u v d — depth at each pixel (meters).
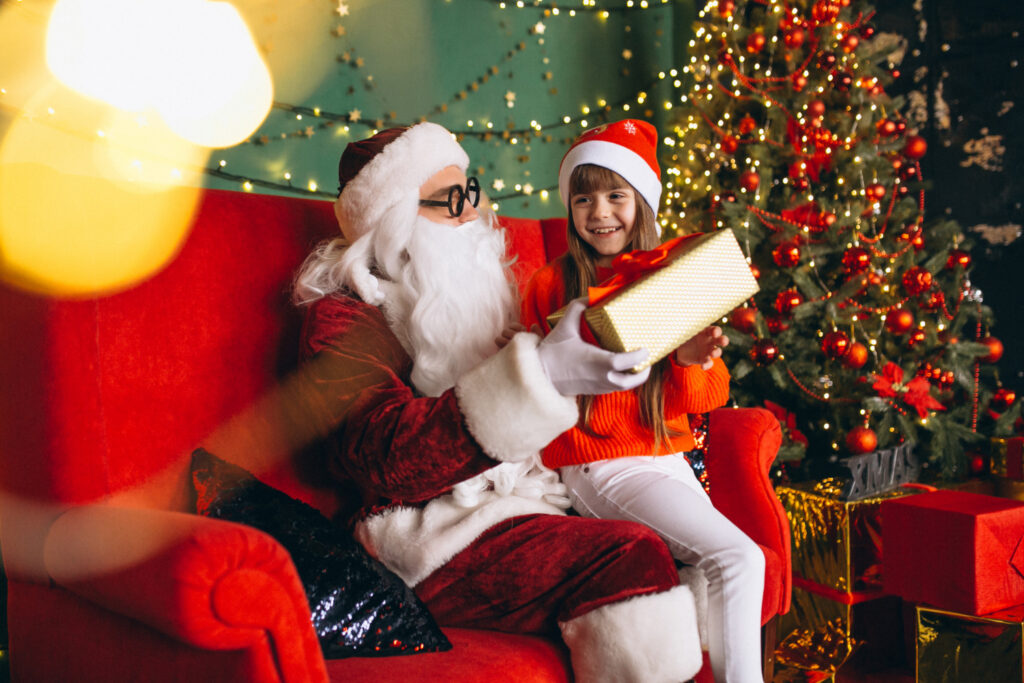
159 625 0.85
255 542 0.82
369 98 2.69
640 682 1.04
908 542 1.77
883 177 2.49
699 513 1.28
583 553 1.12
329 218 1.55
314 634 0.87
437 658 1.05
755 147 2.59
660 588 1.08
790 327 2.41
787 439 2.26
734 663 1.20
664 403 1.39
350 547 1.11
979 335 2.71
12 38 1.96
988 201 2.75
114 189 1.21
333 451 1.20
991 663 1.64
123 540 0.90
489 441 1.02
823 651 2.00
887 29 2.97
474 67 2.98
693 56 3.07
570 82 3.28
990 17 2.72
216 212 1.36
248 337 1.35
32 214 1.09
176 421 1.23
